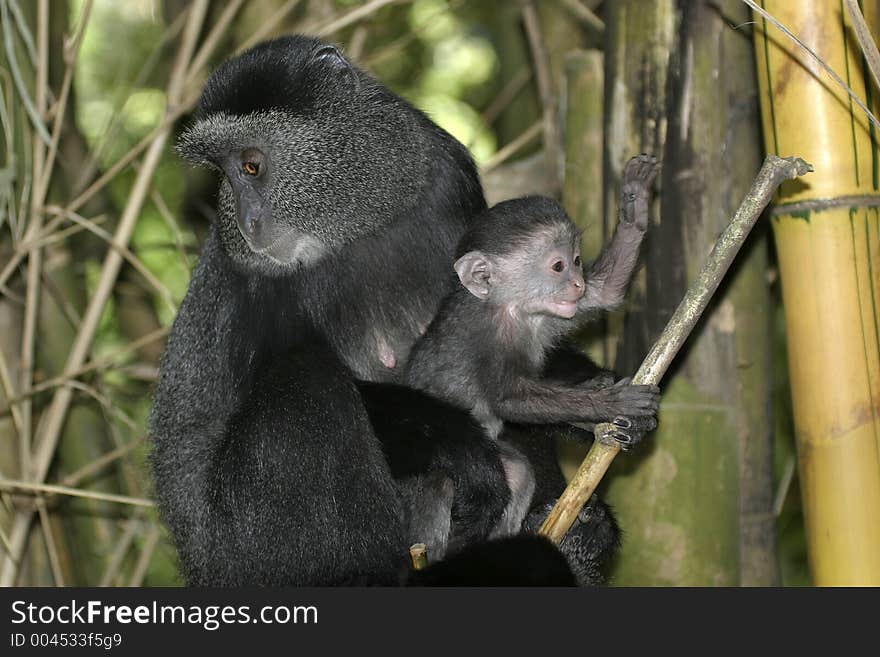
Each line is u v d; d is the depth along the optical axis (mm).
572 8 17578
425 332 11625
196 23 15000
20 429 13969
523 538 9953
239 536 10797
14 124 14438
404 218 12141
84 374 15695
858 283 9859
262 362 11406
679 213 11602
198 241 18312
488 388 10945
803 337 10039
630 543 11695
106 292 14453
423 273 12258
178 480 11867
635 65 11781
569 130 13453
